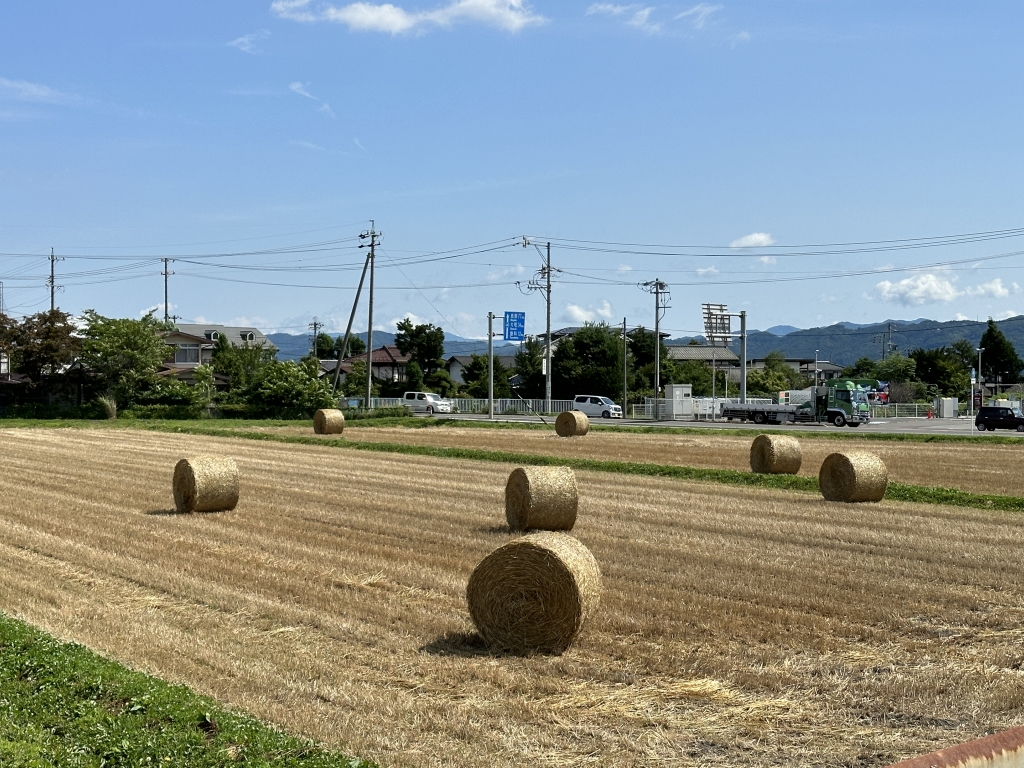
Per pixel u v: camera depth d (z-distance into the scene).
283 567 13.83
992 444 41.12
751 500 21.81
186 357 86.38
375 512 19.70
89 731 7.35
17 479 26.02
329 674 9.05
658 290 70.62
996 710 8.31
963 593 12.48
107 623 10.80
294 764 6.65
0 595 12.14
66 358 64.38
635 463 29.34
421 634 10.52
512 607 10.14
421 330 97.56
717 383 101.00
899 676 9.16
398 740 7.48
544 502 17.45
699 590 12.57
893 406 82.38
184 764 6.73
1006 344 115.88
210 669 9.16
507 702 8.38
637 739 7.62
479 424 53.94
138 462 31.16
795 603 11.88
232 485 19.70
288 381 63.50
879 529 17.67
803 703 8.46
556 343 91.56
